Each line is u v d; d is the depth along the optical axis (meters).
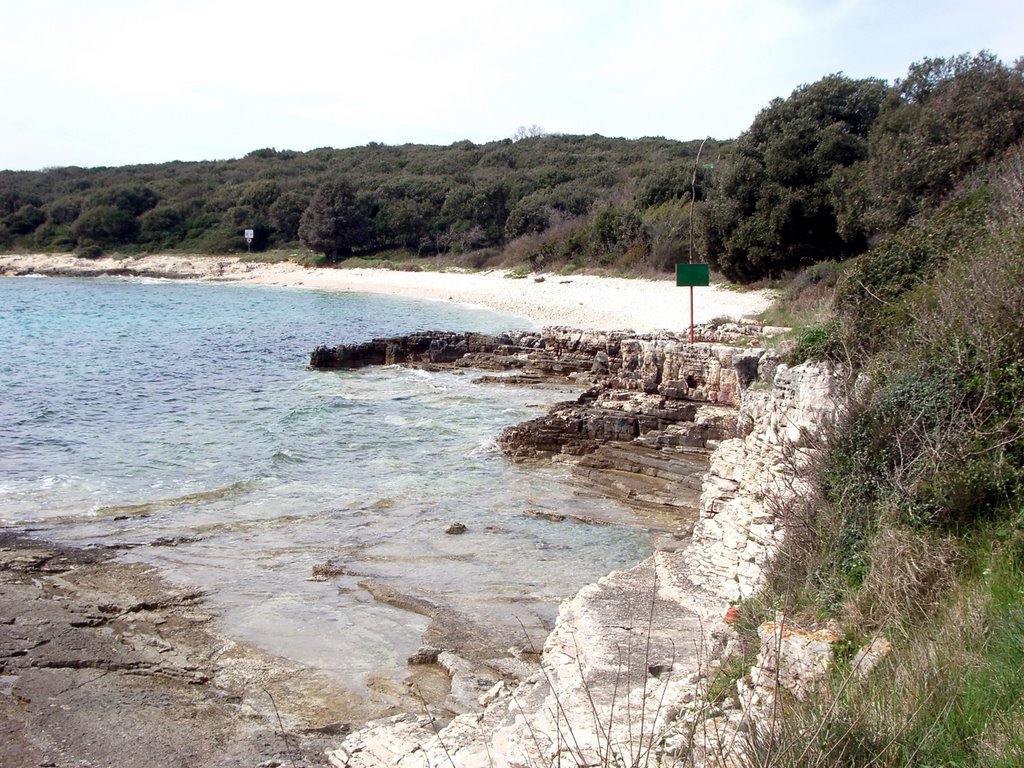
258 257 78.62
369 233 75.06
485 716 7.20
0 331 40.16
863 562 6.89
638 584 9.59
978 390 7.57
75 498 15.26
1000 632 4.98
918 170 22.42
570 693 6.89
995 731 4.09
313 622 10.34
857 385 9.05
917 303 10.16
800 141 32.25
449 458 18.34
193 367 30.67
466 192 72.75
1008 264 8.59
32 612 10.45
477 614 10.41
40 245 86.00
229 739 7.82
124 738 7.82
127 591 11.18
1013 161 15.52
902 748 4.15
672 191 52.88
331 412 22.88
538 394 25.53
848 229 29.05
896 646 5.46
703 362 20.58
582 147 91.50
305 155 108.44
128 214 86.06
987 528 6.47
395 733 7.26
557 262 56.06
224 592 11.23
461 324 41.97
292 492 15.82
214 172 100.94
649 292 41.94
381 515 14.53
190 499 15.27
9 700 8.48
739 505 10.70
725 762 4.45
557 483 16.55
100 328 41.88
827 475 8.25
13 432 20.25
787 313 24.33
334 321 44.72
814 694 4.79
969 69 24.30
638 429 18.27
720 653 7.02
